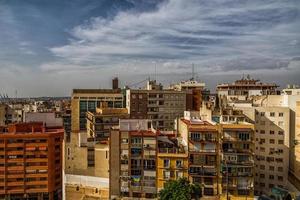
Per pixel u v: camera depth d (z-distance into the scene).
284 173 105.81
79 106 159.25
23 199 112.06
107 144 105.56
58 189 117.62
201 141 92.75
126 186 96.56
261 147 108.19
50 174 113.75
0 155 110.56
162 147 96.56
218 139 92.75
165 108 149.75
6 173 110.69
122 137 96.75
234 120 99.94
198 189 89.75
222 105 115.06
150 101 147.25
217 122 100.00
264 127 107.62
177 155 93.88
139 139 95.94
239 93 160.62
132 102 144.62
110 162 97.19
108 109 138.88
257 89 169.25
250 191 91.75
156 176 95.31
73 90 160.12
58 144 117.06
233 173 91.31
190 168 93.00
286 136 105.81
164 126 149.12
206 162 92.88
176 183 87.88
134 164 96.38
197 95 156.75
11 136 110.69
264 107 107.62
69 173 106.00
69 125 183.88
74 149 106.00
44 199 113.75
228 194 92.00
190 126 94.81
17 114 162.88
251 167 91.75
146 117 145.62
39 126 118.81
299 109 102.12
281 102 115.62
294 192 95.62
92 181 102.31
